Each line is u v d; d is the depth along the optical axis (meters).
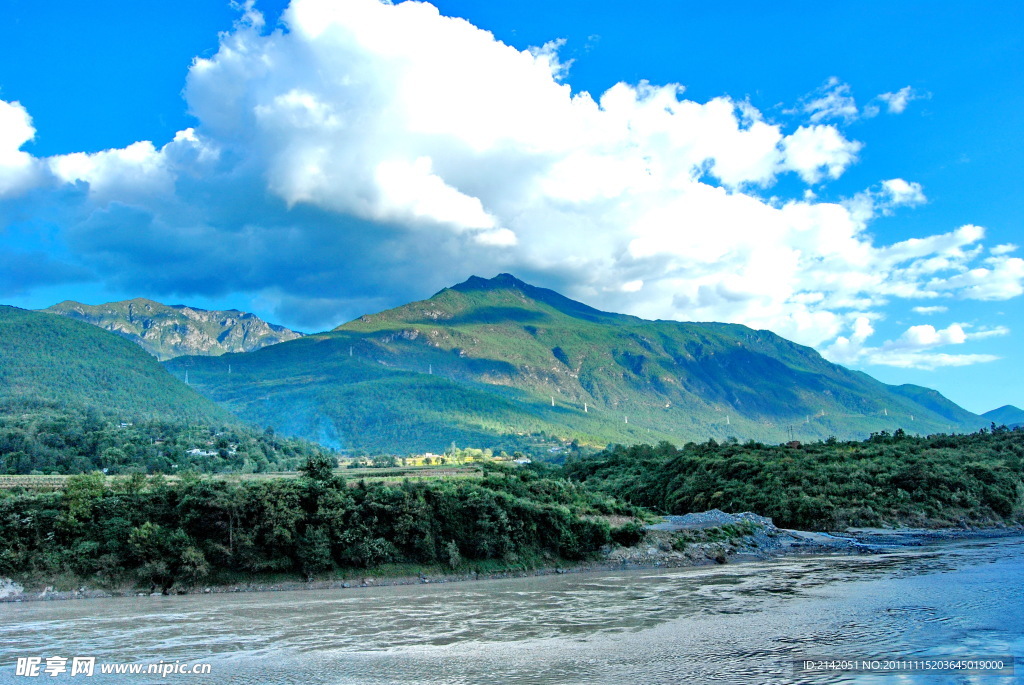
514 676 43.34
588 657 47.12
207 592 77.62
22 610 67.12
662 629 54.88
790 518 127.06
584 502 115.88
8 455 178.88
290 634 54.72
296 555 82.31
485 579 87.44
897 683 40.38
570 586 78.62
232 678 43.62
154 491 84.00
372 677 43.56
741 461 151.12
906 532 121.31
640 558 97.19
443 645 50.91
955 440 175.25
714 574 85.38
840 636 51.19
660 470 167.75
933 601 63.31
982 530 124.38
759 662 45.03
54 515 79.00
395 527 87.31
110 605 69.50
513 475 118.50
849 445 177.62
